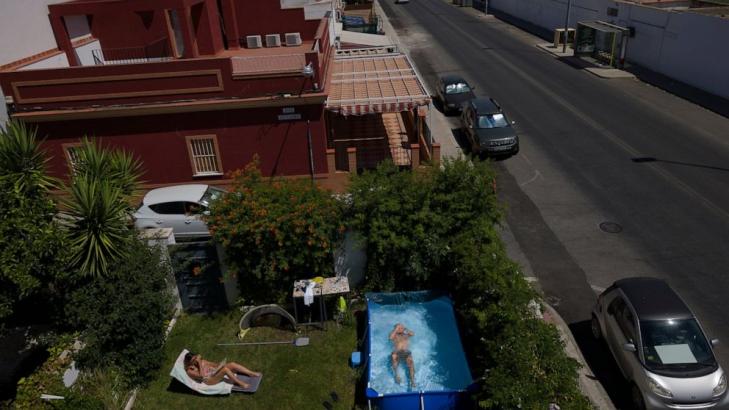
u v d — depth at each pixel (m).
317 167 18.03
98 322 10.41
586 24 35.62
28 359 11.38
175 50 20.58
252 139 17.52
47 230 9.84
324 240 11.91
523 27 50.09
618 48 33.75
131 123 17.16
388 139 22.12
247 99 16.69
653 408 9.57
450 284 12.50
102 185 10.98
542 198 17.81
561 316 12.49
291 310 12.75
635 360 10.02
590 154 21.02
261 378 10.91
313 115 17.17
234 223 11.85
